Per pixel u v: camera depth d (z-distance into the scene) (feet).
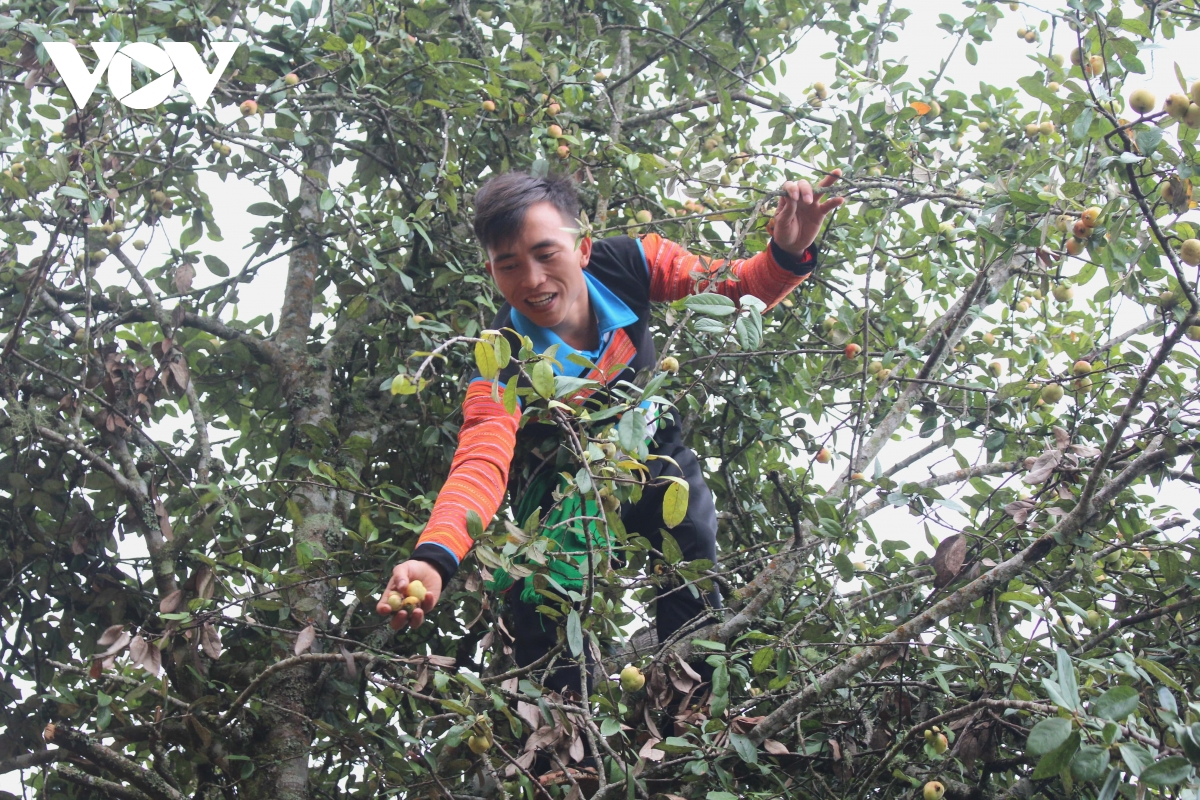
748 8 13.14
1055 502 8.34
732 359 12.32
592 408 8.08
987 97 12.83
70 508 11.91
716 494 12.64
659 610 8.70
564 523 7.07
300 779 9.93
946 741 8.14
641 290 8.57
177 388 11.53
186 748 9.74
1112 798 5.31
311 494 11.12
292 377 12.62
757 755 7.75
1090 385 10.52
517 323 8.19
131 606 11.35
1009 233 7.93
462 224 12.85
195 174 12.87
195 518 10.82
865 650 7.73
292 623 10.28
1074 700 5.63
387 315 12.65
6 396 11.27
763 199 8.52
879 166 12.09
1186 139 7.07
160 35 11.72
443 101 12.51
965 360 12.25
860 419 8.98
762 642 8.92
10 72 12.25
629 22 14.61
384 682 7.84
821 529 8.26
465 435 7.52
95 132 11.66
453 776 9.23
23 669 11.70
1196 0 8.36
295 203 13.15
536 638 8.45
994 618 8.08
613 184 13.00
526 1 14.79
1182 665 8.90
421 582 6.22
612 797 7.49
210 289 13.30
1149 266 8.00
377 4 12.92
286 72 12.45
